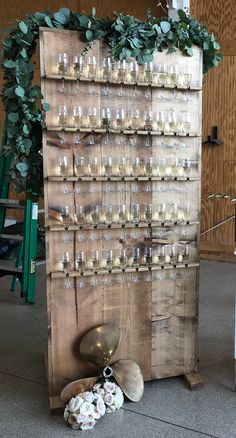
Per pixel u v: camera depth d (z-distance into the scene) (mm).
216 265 5070
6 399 2291
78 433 1992
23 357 2791
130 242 2258
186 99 2234
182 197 2299
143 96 2170
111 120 2133
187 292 2377
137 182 2223
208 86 5133
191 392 2328
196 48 2207
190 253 2348
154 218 2266
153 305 2334
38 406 2225
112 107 2133
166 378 2461
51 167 2086
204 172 5285
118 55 2055
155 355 2375
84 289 2207
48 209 2105
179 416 2109
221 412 2141
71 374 2242
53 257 2143
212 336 3053
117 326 2279
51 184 2096
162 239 2297
